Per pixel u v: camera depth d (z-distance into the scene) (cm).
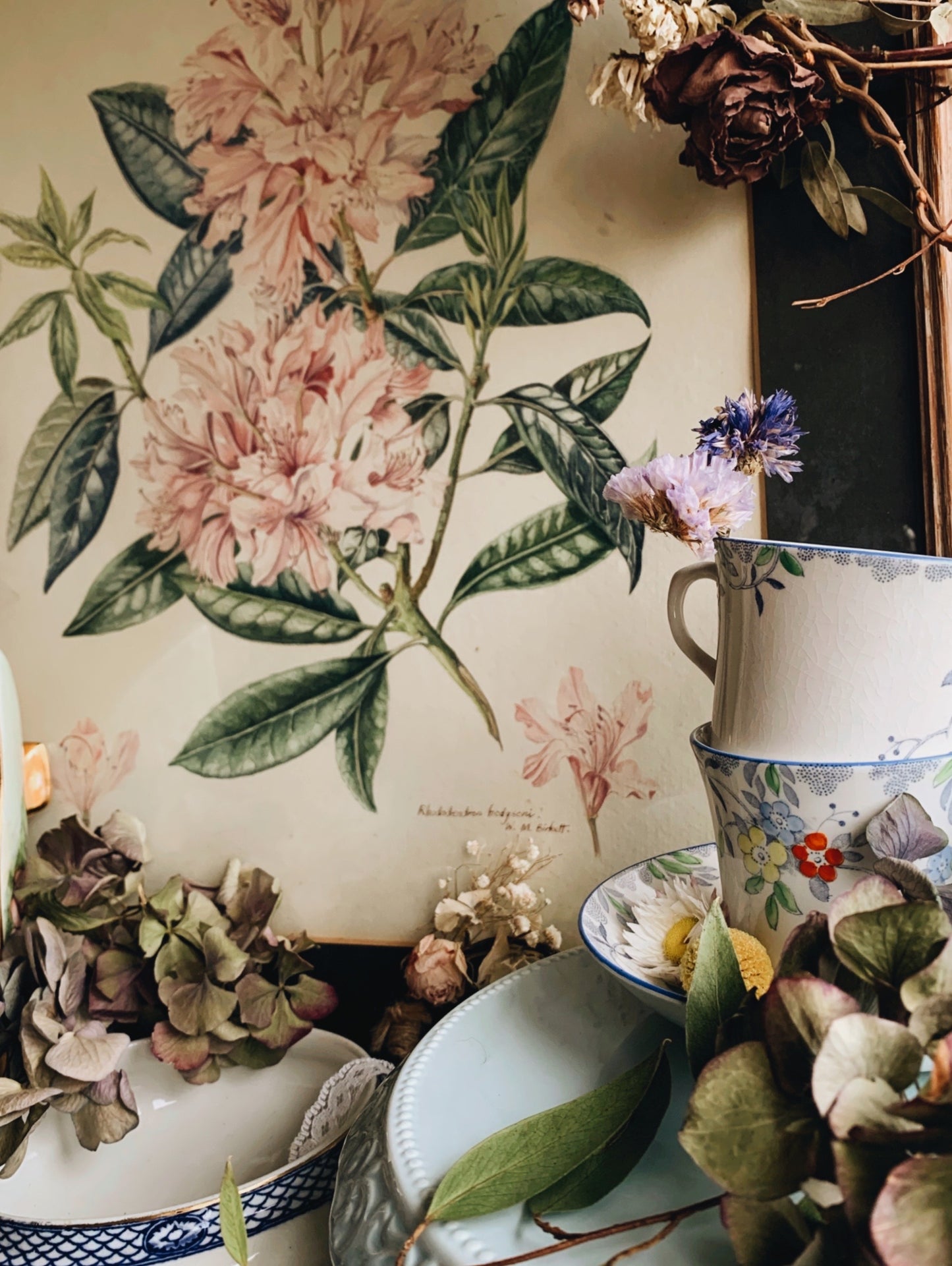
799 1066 30
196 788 71
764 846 44
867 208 60
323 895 70
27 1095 54
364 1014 69
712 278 63
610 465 65
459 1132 42
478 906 66
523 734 67
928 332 58
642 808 66
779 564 42
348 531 68
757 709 44
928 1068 39
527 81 64
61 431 71
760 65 50
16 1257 49
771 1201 29
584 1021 52
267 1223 50
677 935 49
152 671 71
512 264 65
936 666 41
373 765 69
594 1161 37
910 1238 24
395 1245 37
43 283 71
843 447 61
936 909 31
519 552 66
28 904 64
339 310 68
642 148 63
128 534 71
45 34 70
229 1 67
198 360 69
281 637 69
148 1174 61
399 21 65
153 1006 65
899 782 40
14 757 65
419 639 68
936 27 58
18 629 72
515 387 66
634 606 65
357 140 67
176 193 69
